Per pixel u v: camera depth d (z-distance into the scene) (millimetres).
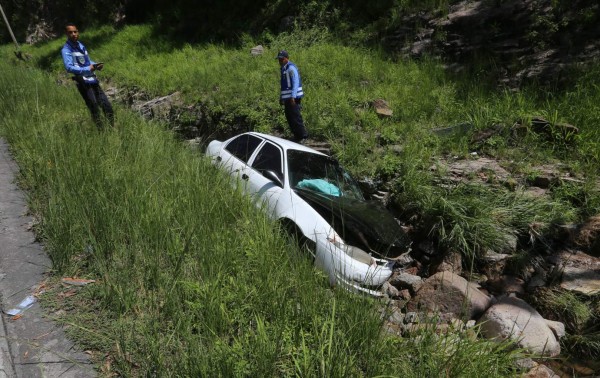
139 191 4352
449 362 2977
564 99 8539
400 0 14406
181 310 3049
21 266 3463
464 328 3365
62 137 5828
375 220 5043
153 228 3803
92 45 21266
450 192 6270
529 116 7988
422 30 13125
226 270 3498
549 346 3975
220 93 10781
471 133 8164
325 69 11516
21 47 27578
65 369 2541
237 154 6387
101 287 3227
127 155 5445
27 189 4828
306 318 3137
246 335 2809
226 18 18594
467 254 5449
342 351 2744
